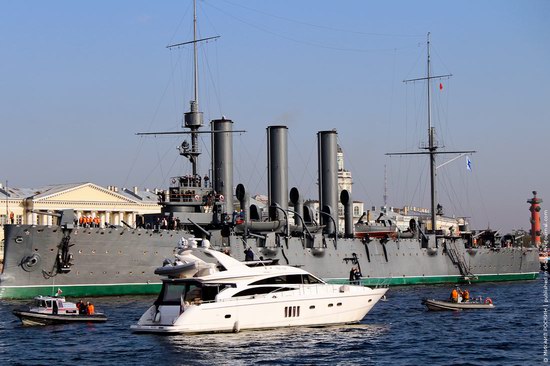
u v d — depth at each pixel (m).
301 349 48.38
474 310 71.06
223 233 88.81
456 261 113.12
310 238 95.94
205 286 51.22
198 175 95.19
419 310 70.94
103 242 80.81
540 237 171.38
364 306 56.78
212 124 97.06
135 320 62.66
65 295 79.50
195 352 47.06
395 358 46.97
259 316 52.31
